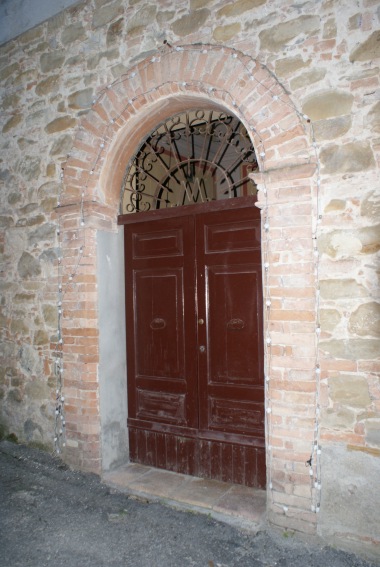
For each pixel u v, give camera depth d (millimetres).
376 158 2566
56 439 3865
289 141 2789
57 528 2891
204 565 2525
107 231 3773
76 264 3686
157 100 3365
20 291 4156
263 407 3256
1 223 4309
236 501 3133
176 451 3646
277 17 2889
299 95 2793
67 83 3877
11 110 4258
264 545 2686
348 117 2648
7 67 4297
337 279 2666
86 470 3643
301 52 2801
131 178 4059
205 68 3100
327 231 2693
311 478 2713
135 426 3852
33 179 4062
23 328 4129
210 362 3471
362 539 2574
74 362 3703
